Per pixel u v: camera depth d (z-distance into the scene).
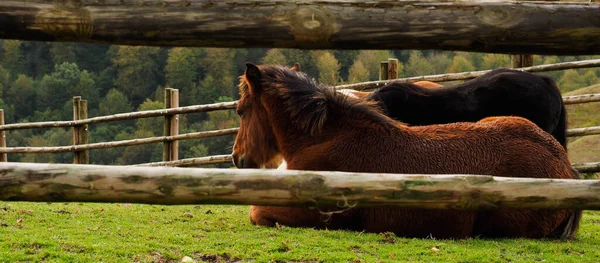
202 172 3.12
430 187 3.14
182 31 3.03
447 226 5.62
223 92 31.97
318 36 3.06
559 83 33.69
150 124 29.67
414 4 3.08
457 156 5.51
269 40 3.07
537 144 5.65
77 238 5.57
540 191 3.17
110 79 34.91
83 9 2.99
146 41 3.07
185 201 3.12
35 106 33.97
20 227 6.07
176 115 11.76
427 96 7.16
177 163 11.28
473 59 34.09
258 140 6.36
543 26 3.09
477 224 5.69
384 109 6.94
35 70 36.38
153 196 3.09
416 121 7.11
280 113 6.06
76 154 12.37
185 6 3.02
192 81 32.59
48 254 4.98
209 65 32.53
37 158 31.12
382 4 3.07
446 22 3.07
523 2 3.11
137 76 33.66
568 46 3.15
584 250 5.45
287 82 6.05
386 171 5.53
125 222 6.61
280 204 3.14
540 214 5.73
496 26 3.07
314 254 5.08
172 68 32.09
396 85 7.22
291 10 3.04
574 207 3.18
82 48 36.44
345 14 3.05
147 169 3.11
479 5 3.09
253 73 6.17
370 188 3.13
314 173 3.14
